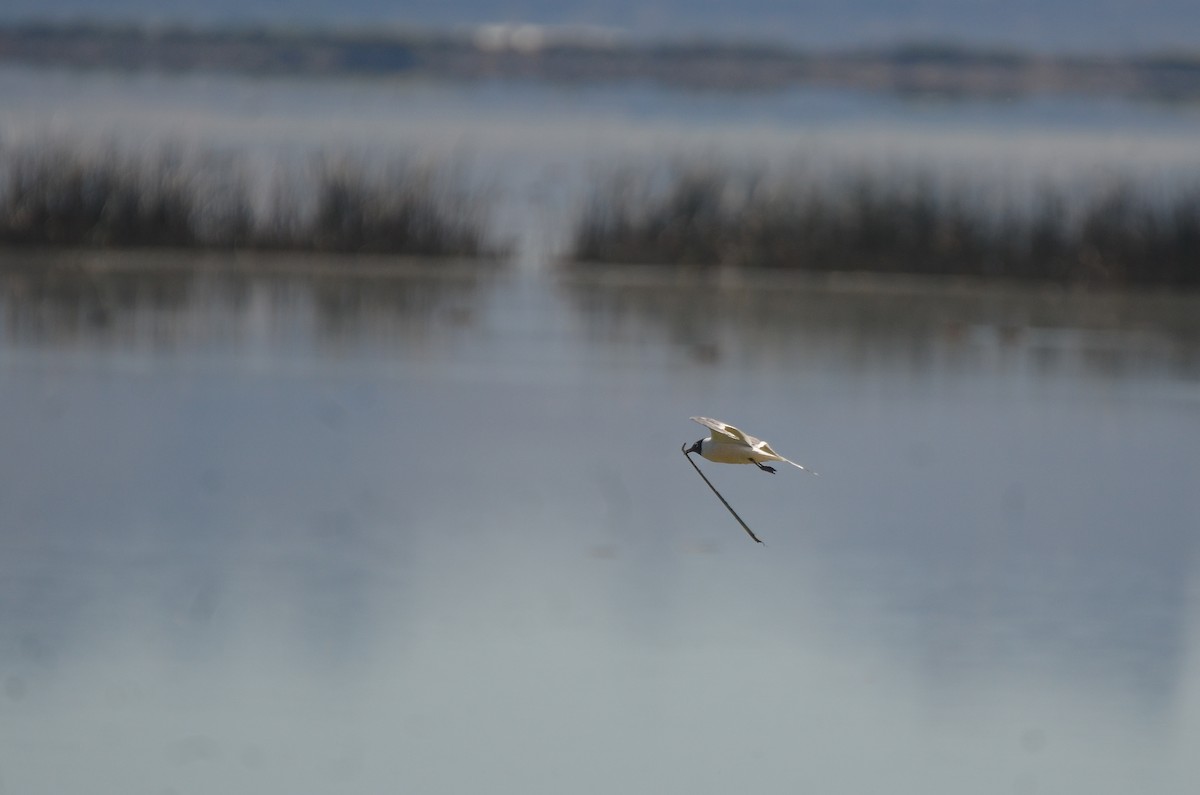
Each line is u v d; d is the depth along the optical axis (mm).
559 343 78250
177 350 73312
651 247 98250
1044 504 53562
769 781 33188
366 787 32312
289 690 36531
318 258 97125
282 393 66062
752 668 38469
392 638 39781
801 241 97938
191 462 55219
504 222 108562
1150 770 33969
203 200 98312
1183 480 57031
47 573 43219
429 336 78812
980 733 35406
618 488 54281
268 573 44062
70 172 96312
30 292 84562
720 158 108812
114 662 37594
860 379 72250
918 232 98062
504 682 37344
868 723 35938
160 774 32438
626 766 33719
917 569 46219
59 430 58688
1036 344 81688
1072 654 40000
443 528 49000
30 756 32938
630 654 39406
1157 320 89438
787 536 49438
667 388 69312
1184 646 40312
